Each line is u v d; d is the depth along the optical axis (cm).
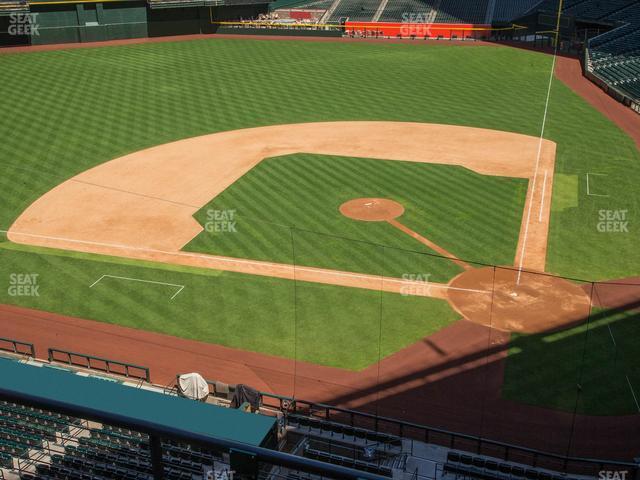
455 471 1983
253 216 3738
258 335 2730
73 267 3241
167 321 2831
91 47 7681
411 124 5297
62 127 5156
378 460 2056
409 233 3519
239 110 5628
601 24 7769
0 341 2700
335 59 7331
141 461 1844
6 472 1689
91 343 2692
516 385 2402
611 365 2489
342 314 2845
